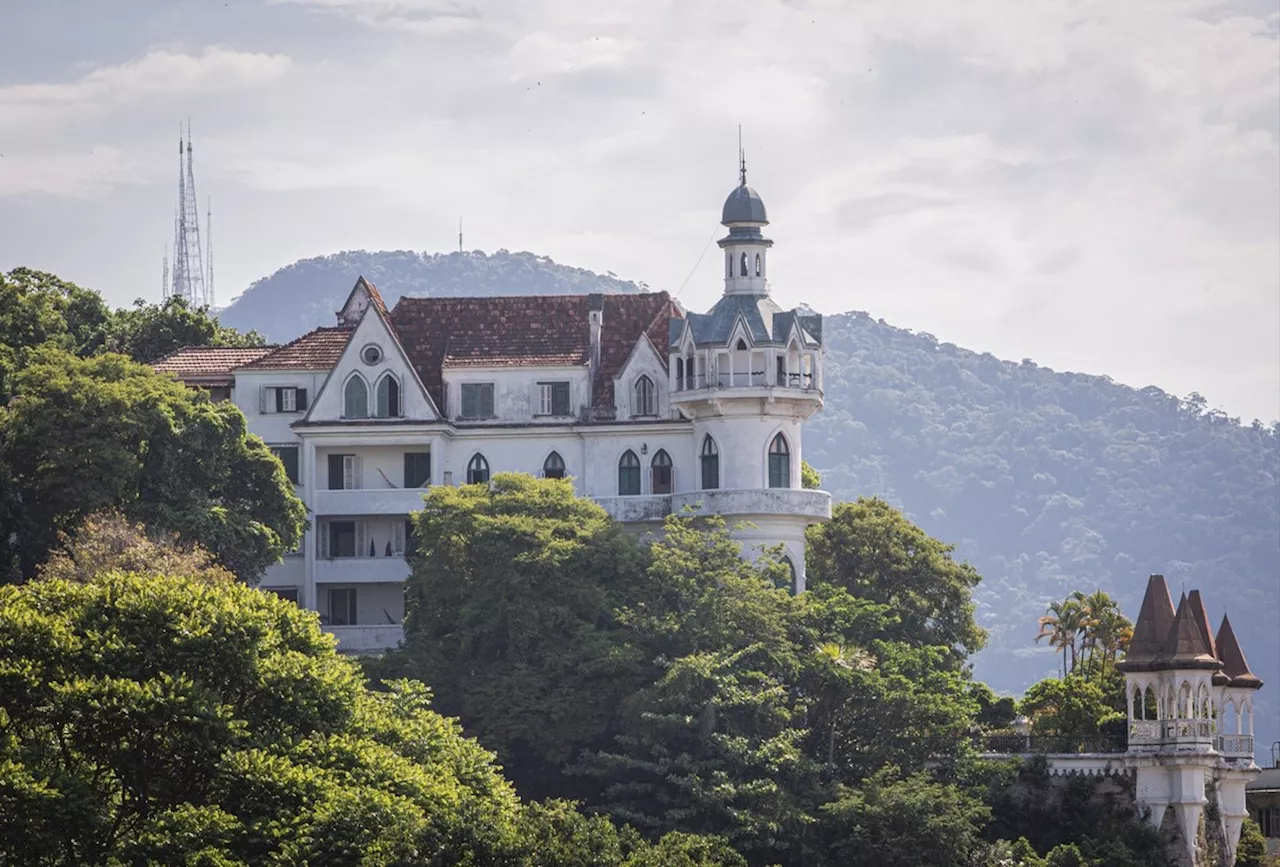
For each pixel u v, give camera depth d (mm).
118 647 129500
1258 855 187875
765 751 168125
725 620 177250
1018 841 174875
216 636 131625
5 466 179375
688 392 199875
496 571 176250
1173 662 181250
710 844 145750
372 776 133750
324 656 139125
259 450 189875
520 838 135500
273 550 186875
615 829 145250
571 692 171000
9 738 125188
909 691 177875
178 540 178375
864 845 167875
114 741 127125
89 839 123000
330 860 127375
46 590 134625
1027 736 187750
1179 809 179750
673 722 167500
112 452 178875
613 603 178000
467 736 171500
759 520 197375
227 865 122688
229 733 128625
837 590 192125
